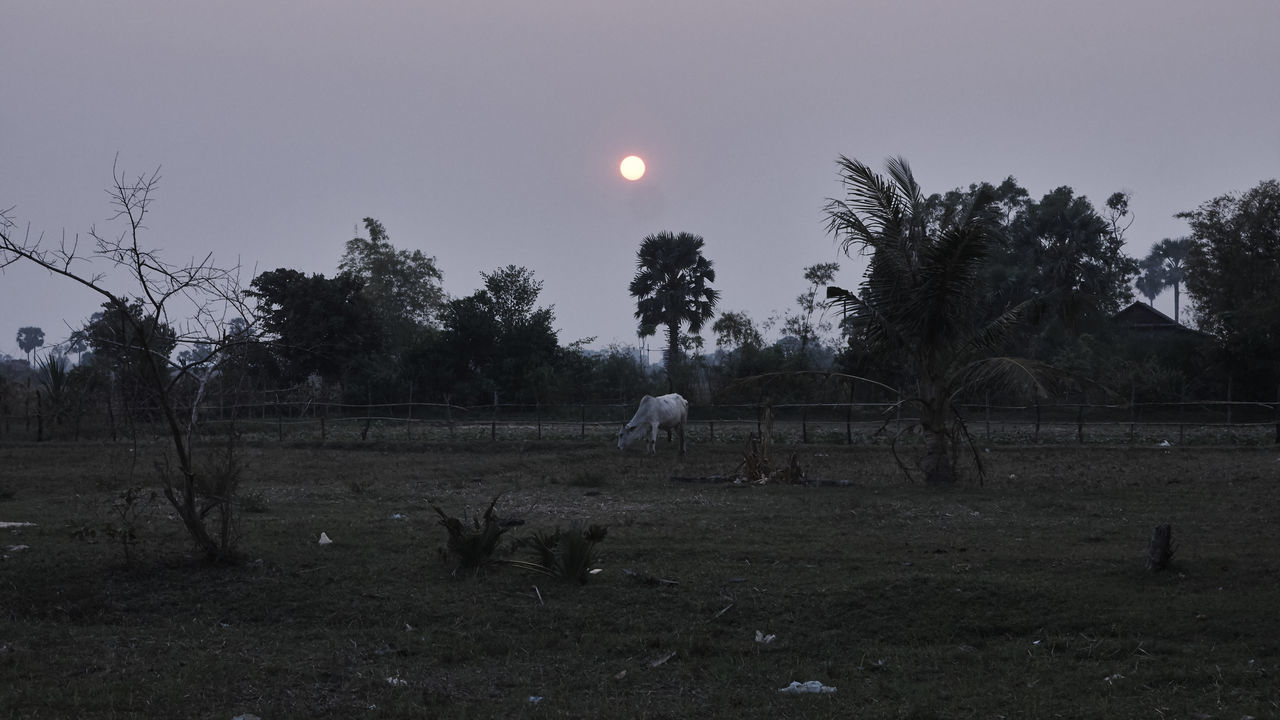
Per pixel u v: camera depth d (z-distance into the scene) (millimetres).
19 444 26266
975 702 6250
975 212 17406
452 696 6469
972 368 17078
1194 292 46969
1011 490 16344
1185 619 7805
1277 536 11391
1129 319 47438
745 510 14008
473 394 42219
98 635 7715
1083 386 17203
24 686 6438
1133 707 6082
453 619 8188
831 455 24188
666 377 41969
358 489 16484
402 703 6266
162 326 9258
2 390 32656
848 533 11844
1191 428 30609
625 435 24812
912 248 17578
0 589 8719
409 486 17719
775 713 6129
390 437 30500
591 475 18141
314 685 6656
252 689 6527
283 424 34438
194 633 7848
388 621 8148
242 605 8523
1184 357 39719
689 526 12383
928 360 17562
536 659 7336
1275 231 43531
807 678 6891
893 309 17578
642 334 44969
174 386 10156
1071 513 13547
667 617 8234
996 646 7520
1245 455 23312
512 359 43219
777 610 8312
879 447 25453
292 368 43844
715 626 7996
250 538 11109
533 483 18109
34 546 10352
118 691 6375
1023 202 47719
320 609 8406
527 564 9383
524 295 45594
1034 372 16203
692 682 6805
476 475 20016
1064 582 8906
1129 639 7426
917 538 11469
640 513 13750
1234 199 44938
